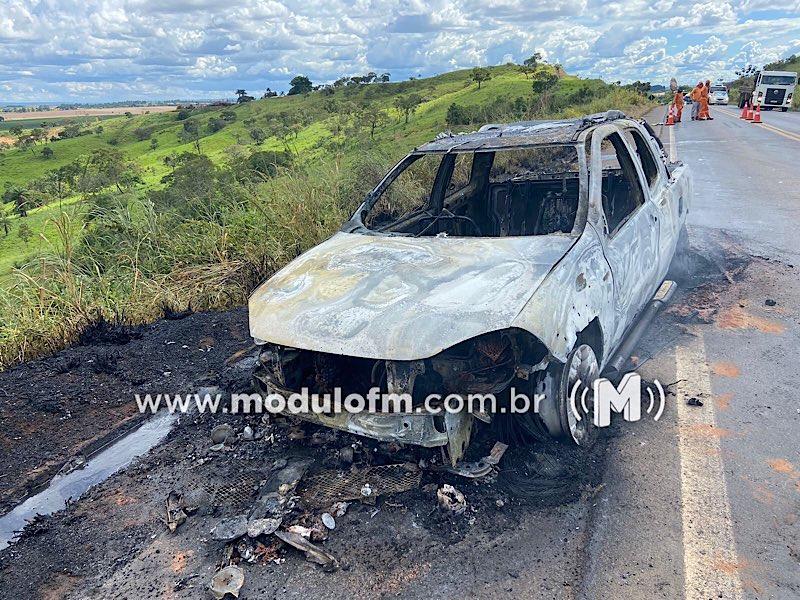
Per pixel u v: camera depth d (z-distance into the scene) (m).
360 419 2.95
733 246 6.79
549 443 3.31
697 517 2.70
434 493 3.00
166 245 7.43
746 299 5.25
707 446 3.22
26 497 3.43
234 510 3.08
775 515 2.67
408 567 2.57
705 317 4.95
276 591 2.50
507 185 5.33
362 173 8.30
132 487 3.40
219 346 5.43
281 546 2.76
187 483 3.37
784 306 5.04
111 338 5.65
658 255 4.52
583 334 3.36
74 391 4.67
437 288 3.04
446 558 2.60
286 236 7.32
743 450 3.16
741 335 4.56
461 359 2.93
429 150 4.43
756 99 38.28
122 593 2.60
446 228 4.94
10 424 4.22
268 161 9.52
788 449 3.13
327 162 8.70
